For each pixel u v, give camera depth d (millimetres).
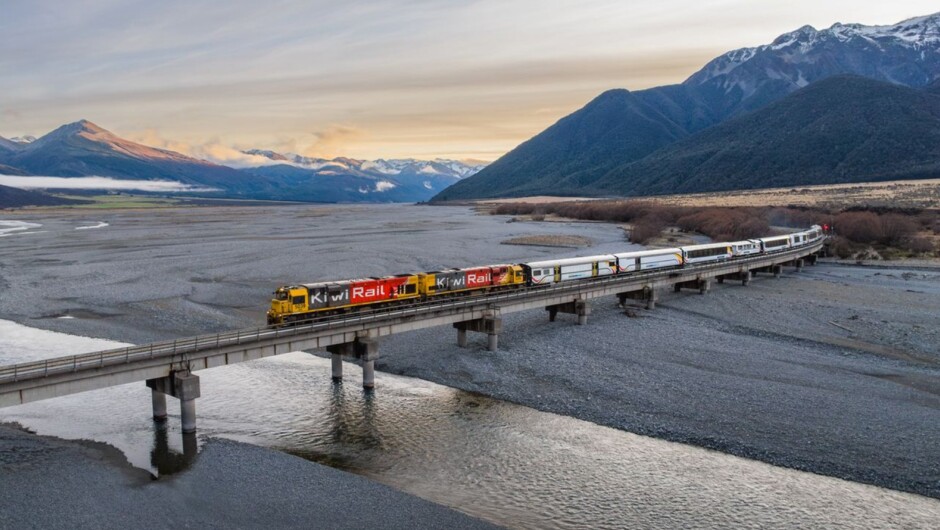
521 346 59969
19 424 42062
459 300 59031
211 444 39156
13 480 33969
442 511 31688
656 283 79062
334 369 51062
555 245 151375
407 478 35094
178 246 154250
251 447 38812
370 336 50188
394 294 58156
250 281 100125
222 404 46094
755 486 34312
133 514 30828
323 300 52438
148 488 33344
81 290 92250
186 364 41250
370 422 42844
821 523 30875
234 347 43406
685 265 89688
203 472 35281
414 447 39031
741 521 31062
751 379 50594
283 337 45656
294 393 48438
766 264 100500
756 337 64375
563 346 60031
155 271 110625
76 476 34594
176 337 65938
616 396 47094
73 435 40469
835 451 38031
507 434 40875
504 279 67812
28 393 35406
